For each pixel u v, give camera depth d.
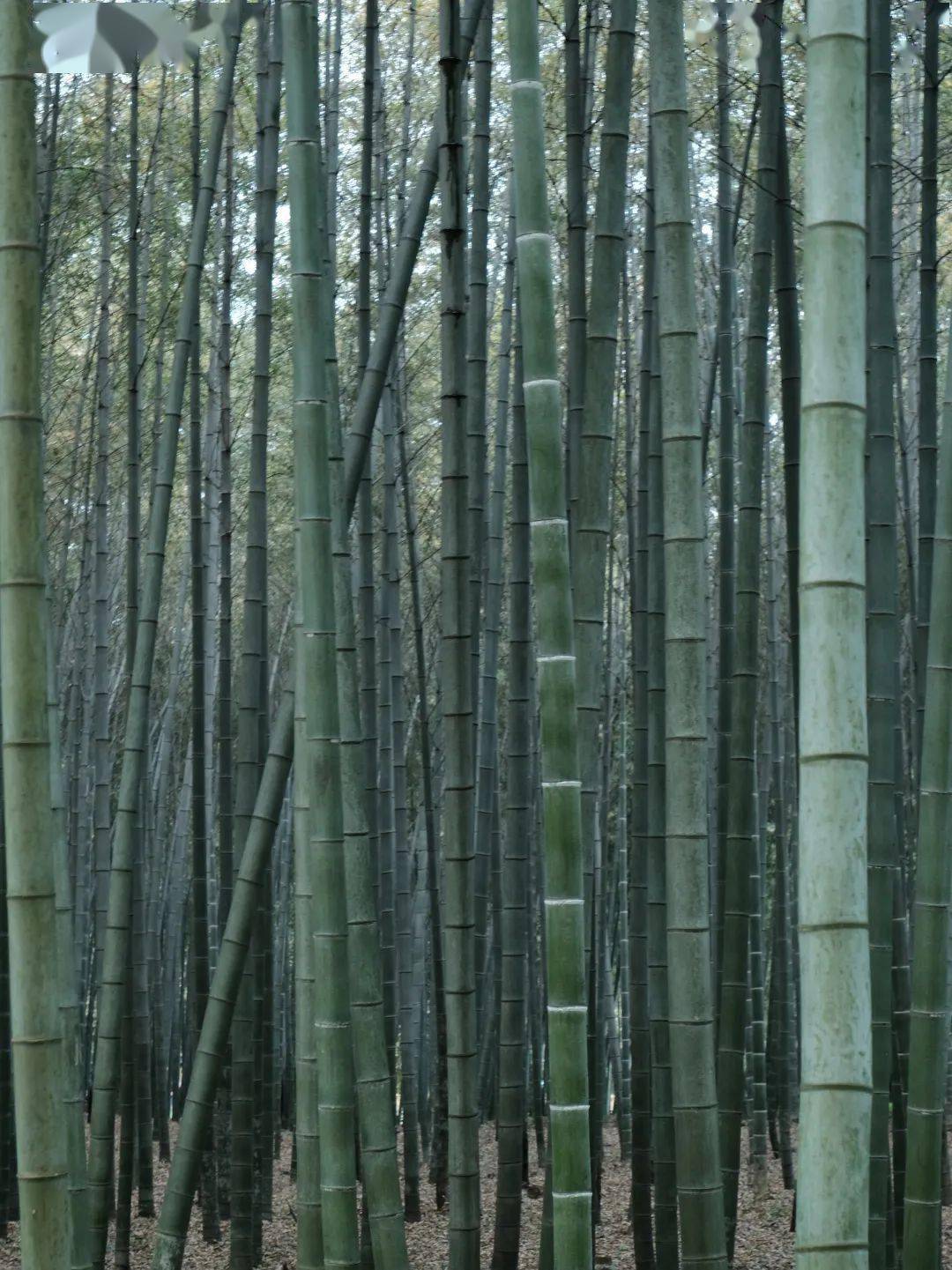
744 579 4.80
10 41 2.31
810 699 2.17
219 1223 7.93
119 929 5.43
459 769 4.32
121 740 15.62
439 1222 8.42
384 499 7.80
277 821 4.62
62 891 3.62
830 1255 2.12
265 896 8.00
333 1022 3.55
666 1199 5.08
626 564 11.16
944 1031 3.99
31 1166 2.31
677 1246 5.09
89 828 11.30
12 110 2.32
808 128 2.19
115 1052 5.43
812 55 2.18
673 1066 3.36
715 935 5.84
